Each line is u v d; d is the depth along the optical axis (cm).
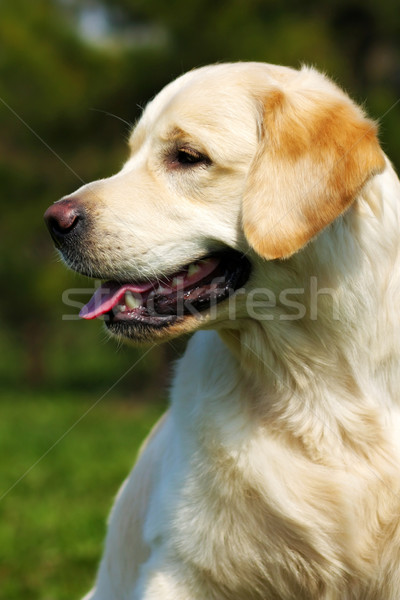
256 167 477
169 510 499
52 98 2570
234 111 495
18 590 780
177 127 502
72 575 823
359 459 489
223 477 486
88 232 510
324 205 455
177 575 499
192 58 2462
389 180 500
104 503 1119
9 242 2703
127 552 570
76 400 2630
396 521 483
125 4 2541
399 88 2875
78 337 3362
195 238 500
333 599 500
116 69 2566
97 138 2689
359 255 476
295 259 475
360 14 2834
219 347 520
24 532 969
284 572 500
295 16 2686
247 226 466
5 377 3288
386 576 491
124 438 1764
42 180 2691
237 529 489
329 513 484
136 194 512
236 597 506
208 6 2527
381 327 483
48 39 2672
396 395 491
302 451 496
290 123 476
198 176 498
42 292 2647
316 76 520
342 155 458
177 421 517
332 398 489
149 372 2844
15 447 1638
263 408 501
